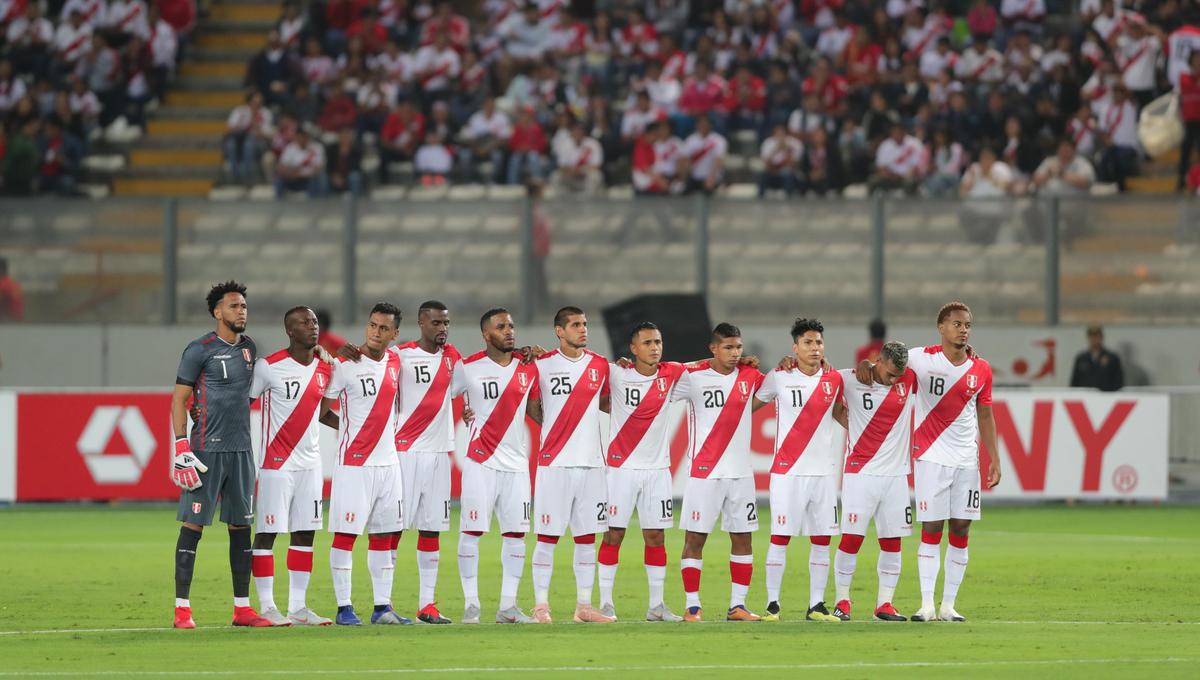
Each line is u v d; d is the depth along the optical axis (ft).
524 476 128.77
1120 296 265.95
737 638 115.65
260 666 102.58
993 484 129.29
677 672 100.01
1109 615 131.75
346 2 328.90
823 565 129.39
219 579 155.74
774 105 302.25
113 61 327.67
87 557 174.40
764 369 265.75
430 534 128.67
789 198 265.95
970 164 291.58
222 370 122.42
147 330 270.05
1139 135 296.10
